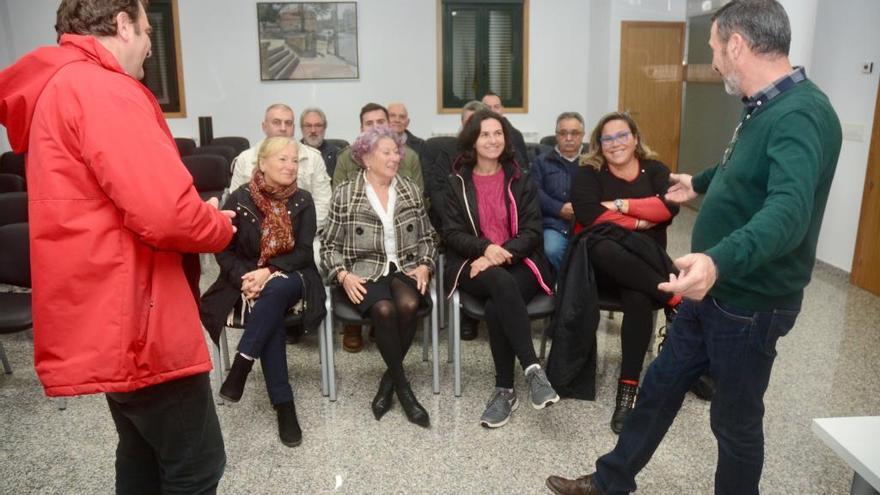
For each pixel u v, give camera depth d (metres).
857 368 2.77
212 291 2.46
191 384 1.29
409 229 2.62
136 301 1.17
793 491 1.93
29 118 1.14
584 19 7.14
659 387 1.60
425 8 6.94
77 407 2.51
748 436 1.46
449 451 2.19
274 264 2.42
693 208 6.58
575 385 2.47
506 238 2.65
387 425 2.36
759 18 1.30
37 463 2.14
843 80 4.09
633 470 1.67
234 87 6.95
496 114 2.67
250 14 6.80
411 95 7.13
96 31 1.17
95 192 1.12
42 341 1.15
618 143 2.56
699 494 1.94
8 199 3.13
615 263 2.35
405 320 2.38
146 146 1.10
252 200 2.47
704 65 6.40
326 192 3.25
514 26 7.09
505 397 2.36
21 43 6.59
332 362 2.53
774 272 1.34
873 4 3.80
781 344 3.05
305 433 2.31
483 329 3.28
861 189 3.93
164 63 6.85
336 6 6.84
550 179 3.30
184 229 1.12
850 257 4.08
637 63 6.72
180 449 1.31
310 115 4.00
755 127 1.33
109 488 2.00
